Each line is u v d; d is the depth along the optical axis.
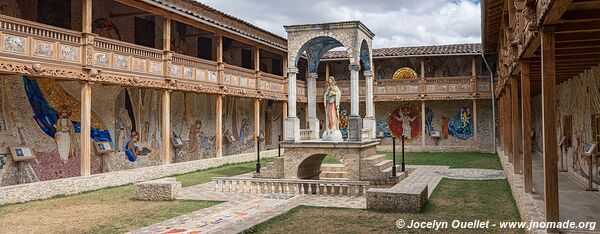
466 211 12.92
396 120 39.97
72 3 20.92
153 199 15.61
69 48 17.19
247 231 10.55
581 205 11.30
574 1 7.03
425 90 37.09
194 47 29.42
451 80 36.53
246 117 35.03
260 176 21.59
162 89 22.62
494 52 32.62
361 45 24.58
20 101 17.83
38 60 15.92
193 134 28.23
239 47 32.91
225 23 27.03
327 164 25.27
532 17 8.19
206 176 22.70
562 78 17.67
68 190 16.89
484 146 37.19
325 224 11.49
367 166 19.78
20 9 18.61
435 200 14.84
